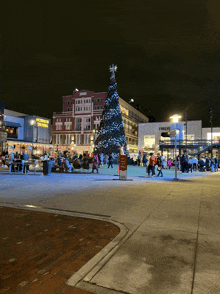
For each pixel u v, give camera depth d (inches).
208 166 1028.5
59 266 115.9
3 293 93.0
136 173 813.9
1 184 431.5
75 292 94.7
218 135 2316.7
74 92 2765.7
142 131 2628.0
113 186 415.2
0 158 1024.2
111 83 1438.2
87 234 162.9
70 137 2728.8
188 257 125.6
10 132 2276.1
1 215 211.2
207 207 247.1
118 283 100.6
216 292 94.2
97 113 2628.0
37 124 2426.2
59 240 150.9
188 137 2349.9
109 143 1371.8
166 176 687.7
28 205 249.3
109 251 132.3
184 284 99.7
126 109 2898.6
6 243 145.1
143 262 119.4
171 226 180.4
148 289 96.3
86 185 426.0
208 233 164.4
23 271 110.6
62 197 298.8
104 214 215.8
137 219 199.6
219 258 124.6
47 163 641.0
